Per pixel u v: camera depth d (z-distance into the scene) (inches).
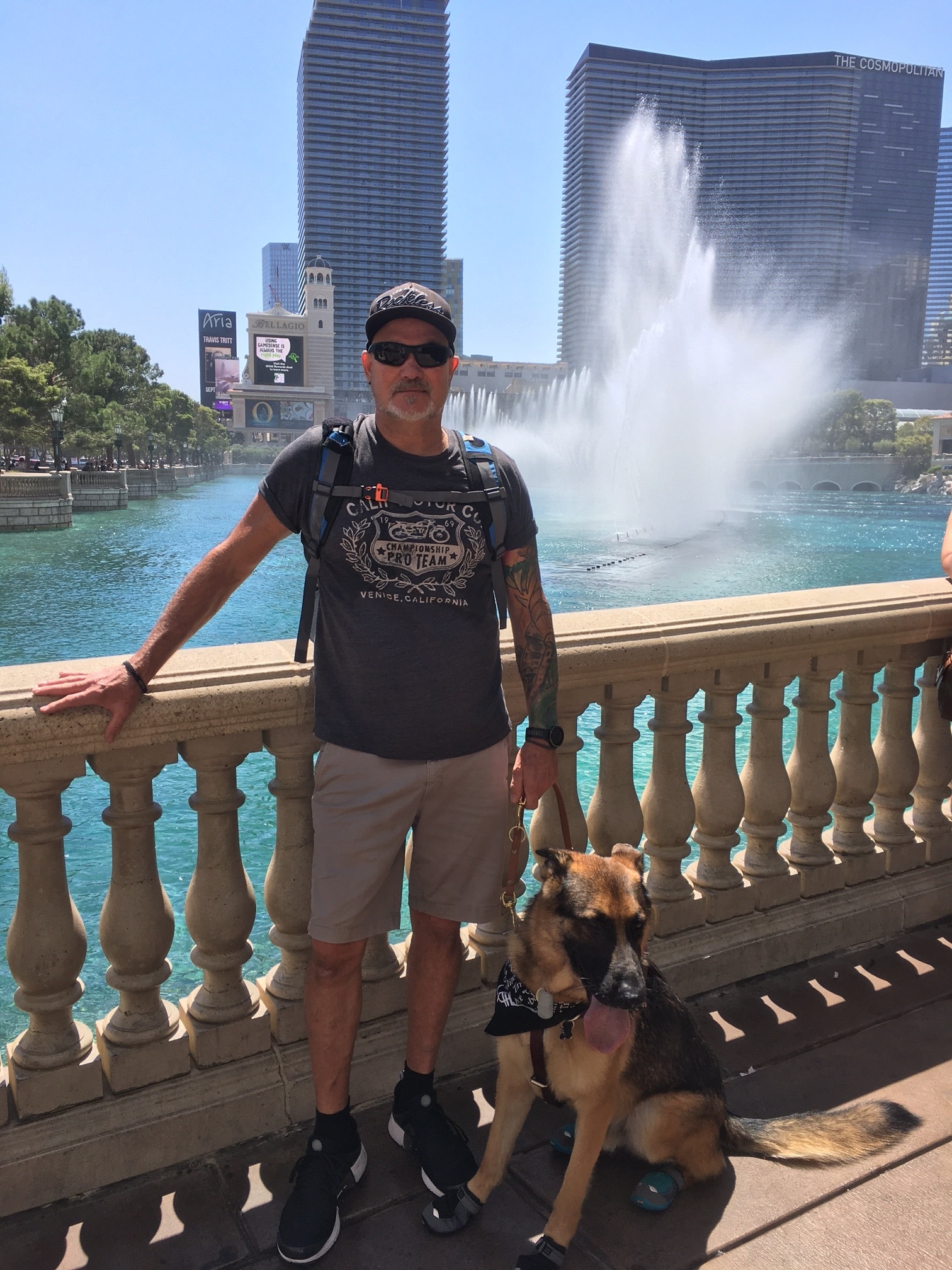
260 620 930.1
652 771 123.3
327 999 85.4
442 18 7751.0
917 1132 96.4
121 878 89.3
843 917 134.4
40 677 84.2
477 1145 96.1
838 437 5196.9
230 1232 83.3
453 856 88.1
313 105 7741.1
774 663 123.9
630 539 1705.2
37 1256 80.1
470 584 82.5
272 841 342.0
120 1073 90.4
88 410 2918.3
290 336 7618.1
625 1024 72.0
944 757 147.2
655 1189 85.5
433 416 78.4
